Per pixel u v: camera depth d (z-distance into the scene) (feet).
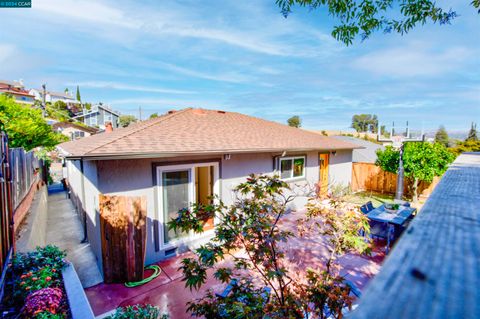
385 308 1.18
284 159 31.45
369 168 46.91
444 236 1.95
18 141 36.76
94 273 18.16
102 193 17.43
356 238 11.23
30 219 20.56
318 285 8.66
